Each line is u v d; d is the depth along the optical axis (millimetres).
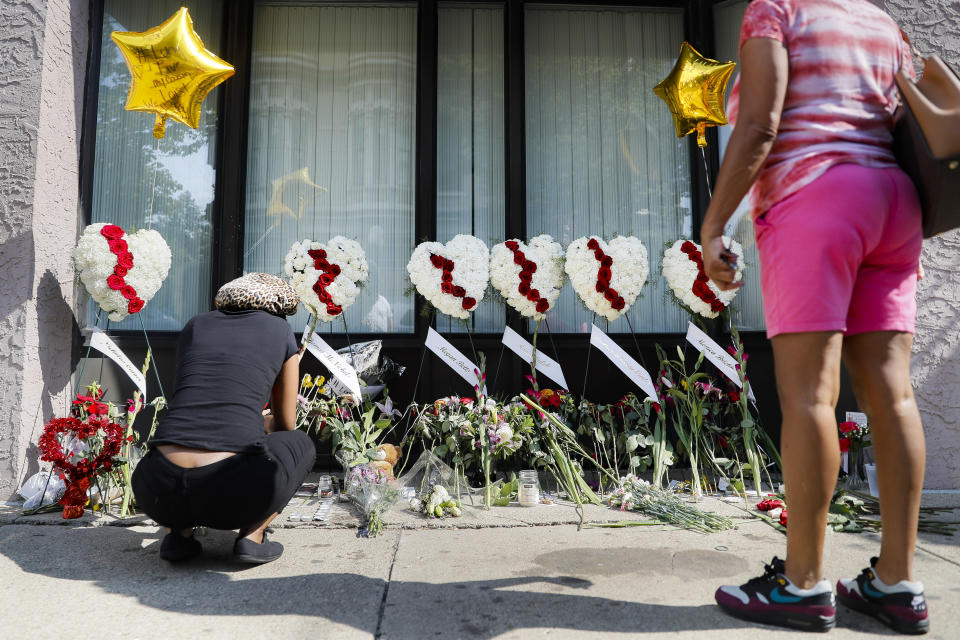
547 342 3922
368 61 4199
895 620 1518
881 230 1490
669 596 1785
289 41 4172
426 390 3869
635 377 3367
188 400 2051
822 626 1513
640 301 4129
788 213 1516
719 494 3197
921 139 1447
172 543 2080
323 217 4086
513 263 3486
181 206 3904
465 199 4156
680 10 4289
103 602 1763
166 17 3965
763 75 1487
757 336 3910
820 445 1471
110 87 3840
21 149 3051
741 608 1598
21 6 3113
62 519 2629
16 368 2959
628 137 4258
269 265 4027
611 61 4285
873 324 1577
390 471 3158
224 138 3939
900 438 1534
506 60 4230
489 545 2334
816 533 1506
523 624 1595
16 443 2930
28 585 1897
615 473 3303
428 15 4164
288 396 2262
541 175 4191
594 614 1654
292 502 3004
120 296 3105
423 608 1709
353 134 4156
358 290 3389
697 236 4160
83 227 3523
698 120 3586
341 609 1708
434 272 3453
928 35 3254
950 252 3186
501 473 3512
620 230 4191
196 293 3887
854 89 1538
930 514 2703
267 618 1647
